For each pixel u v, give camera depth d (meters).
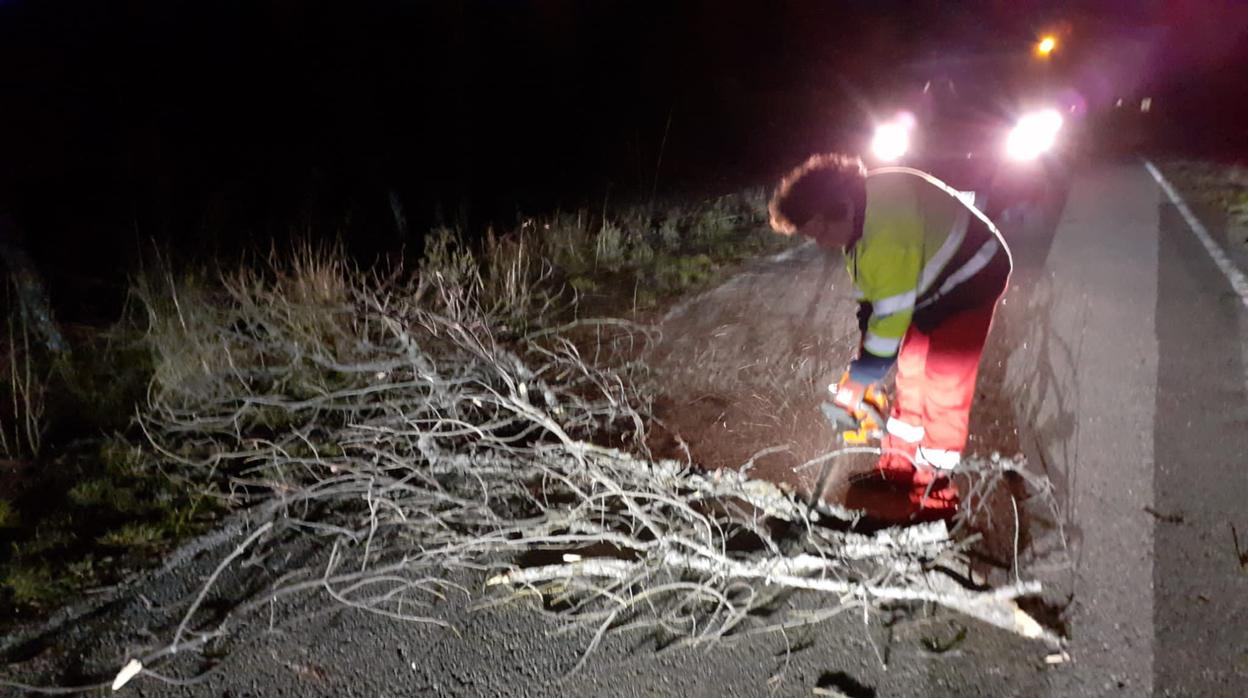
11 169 8.48
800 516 3.33
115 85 11.64
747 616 2.94
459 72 14.48
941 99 8.83
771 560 3.04
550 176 12.38
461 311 4.82
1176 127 21.03
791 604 2.98
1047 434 4.03
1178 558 3.10
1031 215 8.92
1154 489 3.53
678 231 8.92
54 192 8.16
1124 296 6.08
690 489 3.66
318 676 2.68
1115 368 4.76
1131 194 10.64
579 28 19.19
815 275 7.00
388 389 4.26
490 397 3.83
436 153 12.12
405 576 3.13
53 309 5.39
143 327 5.23
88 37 12.52
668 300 6.46
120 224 7.43
